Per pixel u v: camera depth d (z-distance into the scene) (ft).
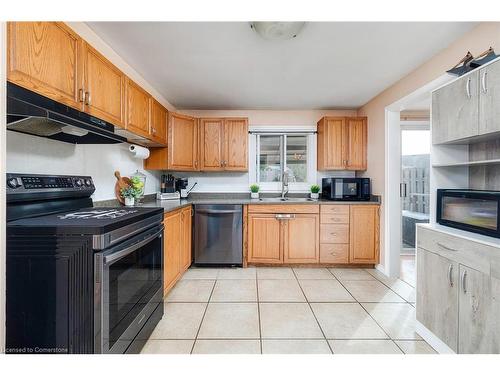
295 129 12.85
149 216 5.66
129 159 9.12
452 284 5.11
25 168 4.95
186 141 11.11
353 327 6.40
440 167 6.22
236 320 6.70
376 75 8.77
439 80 7.18
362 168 11.68
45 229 3.83
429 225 6.06
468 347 4.73
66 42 4.55
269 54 7.35
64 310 3.84
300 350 5.50
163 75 8.81
